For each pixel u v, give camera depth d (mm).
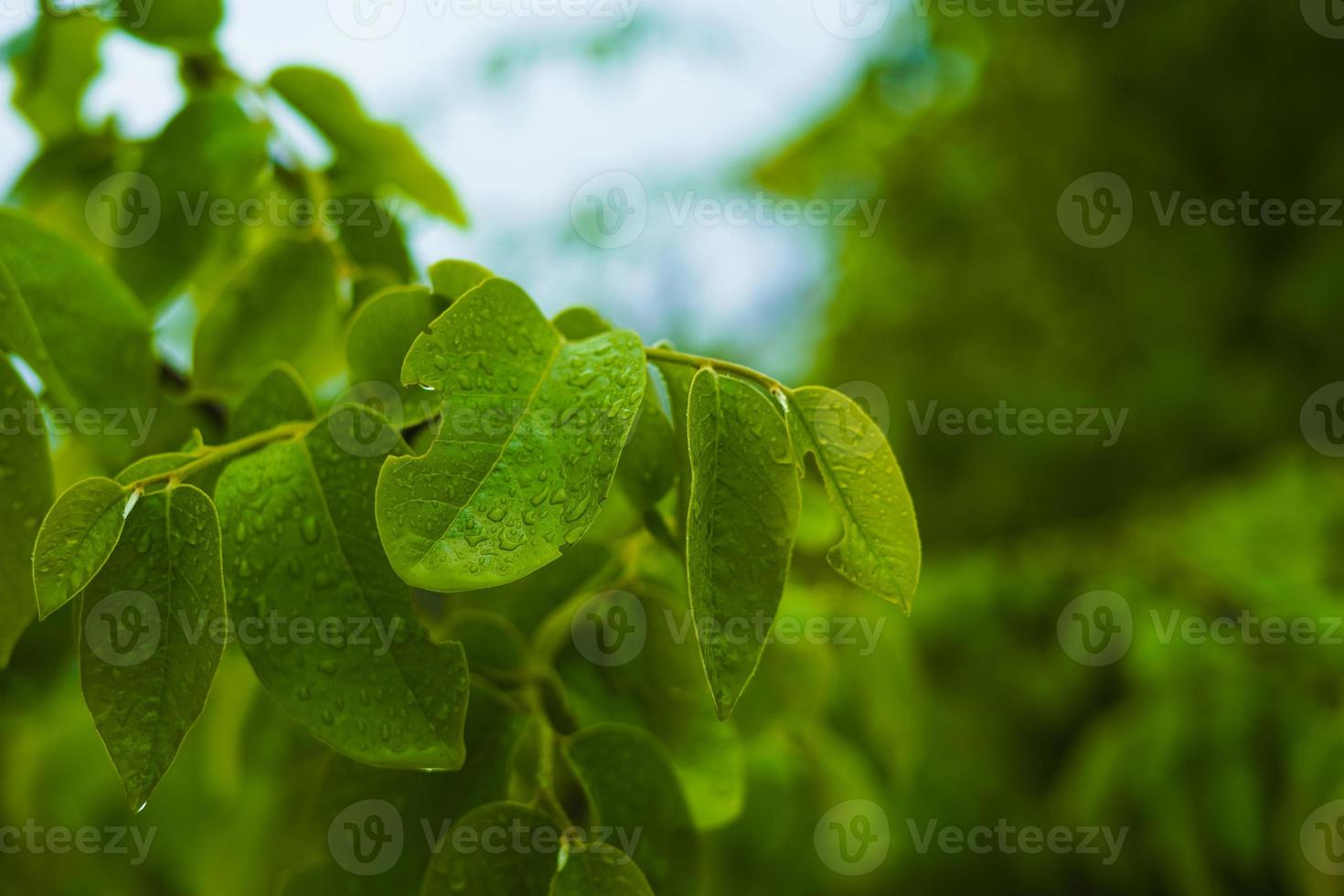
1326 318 2418
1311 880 960
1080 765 1353
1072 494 2535
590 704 549
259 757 588
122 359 560
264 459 498
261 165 593
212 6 604
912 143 3059
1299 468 1382
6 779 851
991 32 2973
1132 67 2857
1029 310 2764
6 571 518
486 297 494
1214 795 1029
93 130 637
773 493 493
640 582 562
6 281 535
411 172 615
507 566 469
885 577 500
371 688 486
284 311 596
